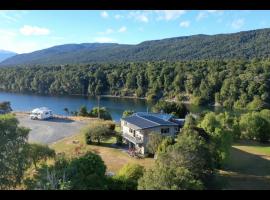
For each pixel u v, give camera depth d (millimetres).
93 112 68000
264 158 40156
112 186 22297
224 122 49031
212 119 39156
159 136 36844
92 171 21984
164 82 128625
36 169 26609
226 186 29469
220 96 108250
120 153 39344
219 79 112500
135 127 40625
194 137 30234
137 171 24562
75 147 40844
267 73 103750
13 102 107812
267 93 98875
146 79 134750
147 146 37750
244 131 50094
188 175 20875
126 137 42656
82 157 22906
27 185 20812
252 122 49188
